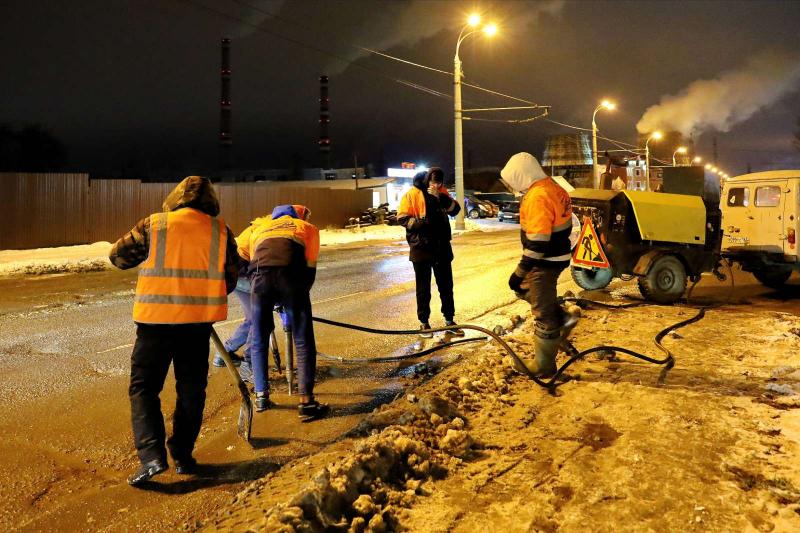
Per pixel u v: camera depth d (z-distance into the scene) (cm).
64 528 317
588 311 846
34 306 1002
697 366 559
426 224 691
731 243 1248
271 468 388
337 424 463
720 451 371
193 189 385
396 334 702
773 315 818
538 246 486
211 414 488
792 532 282
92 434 446
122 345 721
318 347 698
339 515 296
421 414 423
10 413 488
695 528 288
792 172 1172
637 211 911
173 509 336
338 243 2567
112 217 2150
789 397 464
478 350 662
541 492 328
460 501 321
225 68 10431
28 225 1962
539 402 471
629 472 346
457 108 2998
